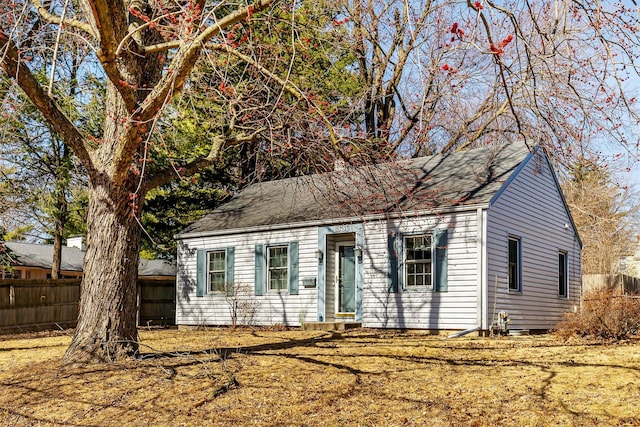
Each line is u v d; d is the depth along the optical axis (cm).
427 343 1260
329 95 1614
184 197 2562
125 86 822
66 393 868
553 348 1116
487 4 604
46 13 934
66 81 1633
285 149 1218
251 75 1103
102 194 1012
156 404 813
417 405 764
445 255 1525
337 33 1159
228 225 1997
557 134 884
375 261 1658
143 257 2973
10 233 2577
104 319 1009
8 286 1820
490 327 1455
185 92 1074
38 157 2091
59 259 2242
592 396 755
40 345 1361
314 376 919
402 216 1591
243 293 1919
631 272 3703
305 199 1959
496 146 1669
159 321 2348
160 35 1042
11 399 859
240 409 783
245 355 1099
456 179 1656
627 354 993
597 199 2359
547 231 1797
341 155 1146
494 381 854
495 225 1511
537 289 1702
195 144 2034
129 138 902
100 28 728
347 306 1769
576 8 622
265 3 738
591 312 1238
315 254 1786
